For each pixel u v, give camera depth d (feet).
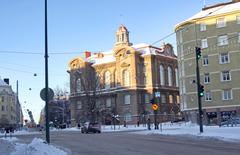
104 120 338.95
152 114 329.52
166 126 233.35
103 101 353.72
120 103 339.36
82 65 369.71
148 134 138.10
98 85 359.25
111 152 65.10
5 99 478.18
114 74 353.72
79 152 66.59
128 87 335.47
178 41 248.11
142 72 339.98
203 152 60.70
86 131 191.11
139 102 333.42
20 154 52.29
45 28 80.33
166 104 344.69
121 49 343.26
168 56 357.82
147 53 340.18
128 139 106.32
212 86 227.81
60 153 58.44
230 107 221.25
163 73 350.02
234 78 221.87
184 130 150.61
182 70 243.40
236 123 176.96
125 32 377.71
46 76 77.82
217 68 226.99
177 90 360.07
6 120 472.44
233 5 230.27
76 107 372.17
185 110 239.91
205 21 232.94
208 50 230.68
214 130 133.18
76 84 376.48
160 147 73.31
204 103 229.66
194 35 235.81
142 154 59.41
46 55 79.00
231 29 224.53
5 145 63.93
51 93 77.56
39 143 64.80
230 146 73.00
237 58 221.87
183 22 241.76
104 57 369.91
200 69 232.53
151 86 335.26
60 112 423.64
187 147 72.08
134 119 329.11
